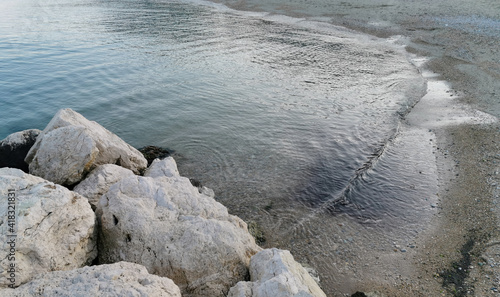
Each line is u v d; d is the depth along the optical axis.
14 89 25.70
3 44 37.25
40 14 56.12
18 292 6.79
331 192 15.81
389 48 39.19
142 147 19.25
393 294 10.88
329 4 59.62
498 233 12.84
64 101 24.22
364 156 18.66
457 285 11.02
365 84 28.89
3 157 13.71
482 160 17.59
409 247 12.79
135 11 59.94
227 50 37.84
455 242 12.80
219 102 25.19
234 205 14.88
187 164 17.81
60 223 8.52
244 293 7.92
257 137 20.58
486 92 26.02
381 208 14.85
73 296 6.62
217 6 65.56
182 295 8.92
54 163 11.95
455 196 15.29
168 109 23.81
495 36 38.19
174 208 10.62
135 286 7.05
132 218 9.75
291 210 14.67
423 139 20.36
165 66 32.31
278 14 56.81
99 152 13.55
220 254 9.43
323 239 13.16
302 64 33.88
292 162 18.12
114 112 23.05
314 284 8.79
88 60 33.12
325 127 21.80
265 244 12.88
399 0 57.88
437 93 26.91
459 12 49.00
